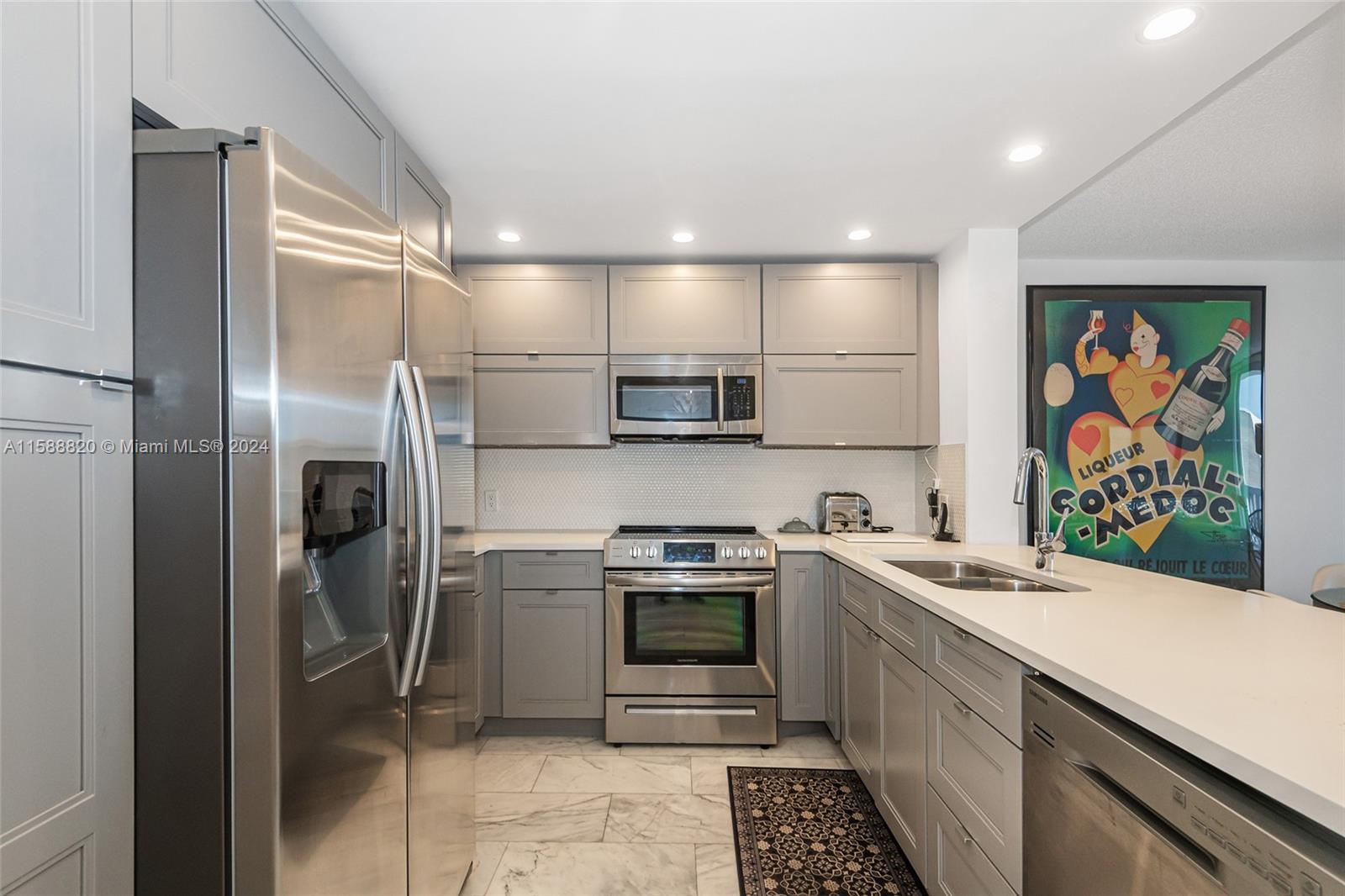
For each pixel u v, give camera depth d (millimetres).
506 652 2916
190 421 926
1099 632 1278
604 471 3523
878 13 1396
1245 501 3461
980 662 1396
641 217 2654
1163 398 3479
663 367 3119
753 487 3518
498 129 1905
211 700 917
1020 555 2459
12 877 729
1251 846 713
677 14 1396
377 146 1741
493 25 1424
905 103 1772
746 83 1676
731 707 2828
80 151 829
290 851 946
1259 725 813
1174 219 2914
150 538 924
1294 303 3518
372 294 1208
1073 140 1997
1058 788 1099
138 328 926
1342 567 2520
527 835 2119
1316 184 2521
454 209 2564
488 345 3141
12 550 731
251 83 1172
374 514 1242
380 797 1231
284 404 938
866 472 3516
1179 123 1913
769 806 2301
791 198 2461
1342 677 994
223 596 923
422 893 1443
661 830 2141
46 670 774
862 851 2020
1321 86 1822
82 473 832
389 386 1266
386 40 1469
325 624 1162
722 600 2848
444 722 1591
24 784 745
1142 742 918
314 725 1008
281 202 941
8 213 729
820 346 3141
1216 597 1654
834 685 2752
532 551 2924
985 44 1512
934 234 2873
